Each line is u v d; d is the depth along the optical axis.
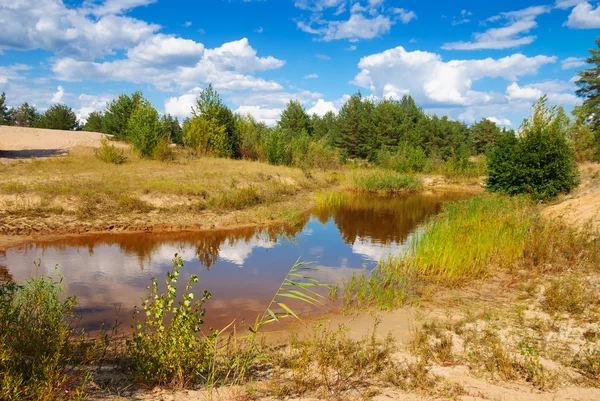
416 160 40.44
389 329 6.55
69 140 32.88
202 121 30.36
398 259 10.45
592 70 45.56
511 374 4.74
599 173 22.77
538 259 9.59
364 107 68.44
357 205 22.47
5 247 11.27
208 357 4.62
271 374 4.83
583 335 5.84
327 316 7.32
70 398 3.73
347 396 4.26
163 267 10.12
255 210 17.30
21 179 16.69
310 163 34.75
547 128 17.48
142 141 26.20
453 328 6.35
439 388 4.44
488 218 12.21
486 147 68.94
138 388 4.18
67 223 13.41
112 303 7.64
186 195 16.94
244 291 8.65
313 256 11.64
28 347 4.30
